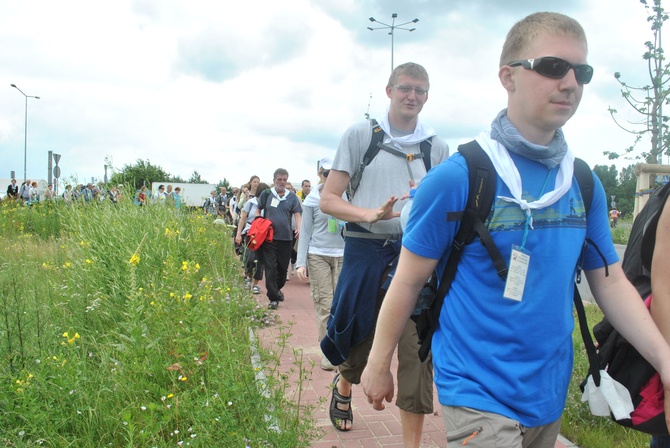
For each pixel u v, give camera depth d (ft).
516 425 6.03
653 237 7.32
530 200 6.26
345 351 11.41
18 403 11.90
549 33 6.16
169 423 11.78
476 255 6.31
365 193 11.47
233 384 11.78
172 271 20.26
